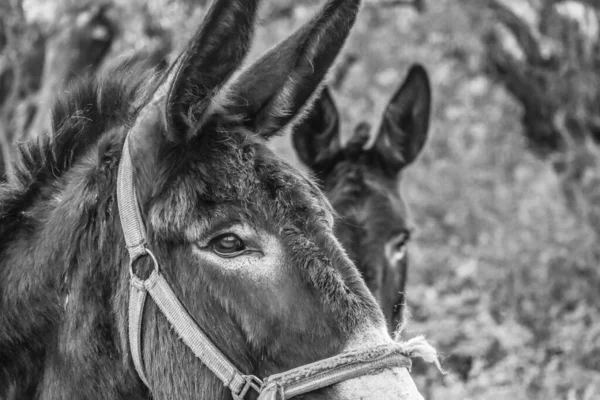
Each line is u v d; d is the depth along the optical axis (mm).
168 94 3279
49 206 3762
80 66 8312
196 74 3297
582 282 10070
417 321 9234
